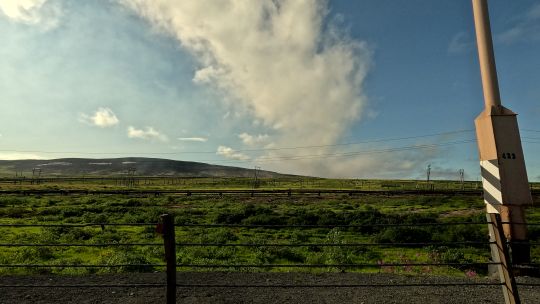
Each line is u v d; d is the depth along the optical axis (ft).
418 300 27.17
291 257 58.13
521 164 35.73
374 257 57.62
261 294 29.09
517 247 34.40
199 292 29.66
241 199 229.45
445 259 52.60
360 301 27.04
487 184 37.32
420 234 76.28
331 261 50.44
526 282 31.89
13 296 28.60
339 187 466.70
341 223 107.86
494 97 37.42
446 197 221.05
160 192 262.88
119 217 127.03
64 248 64.13
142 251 61.57
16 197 210.59
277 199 230.07
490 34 38.50
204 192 273.13
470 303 26.48
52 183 535.19
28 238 76.54
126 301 27.30
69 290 30.40
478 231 81.61
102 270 42.96
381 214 122.72
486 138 37.29
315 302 26.86
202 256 56.29
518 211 34.86
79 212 140.26
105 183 599.98
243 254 59.67
